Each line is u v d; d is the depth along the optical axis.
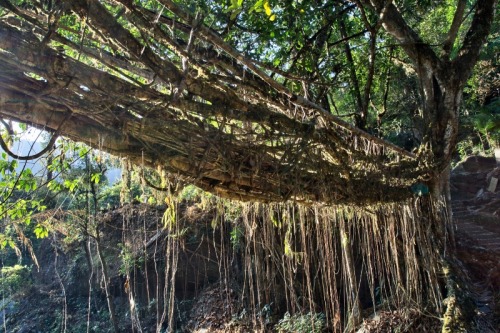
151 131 2.67
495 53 15.52
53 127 2.32
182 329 10.02
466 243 10.07
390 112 14.06
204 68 2.69
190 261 10.39
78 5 2.13
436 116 7.31
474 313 6.75
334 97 11.84
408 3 9.05
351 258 7.23
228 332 9.00
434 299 7.04
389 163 6.16
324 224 6.04
